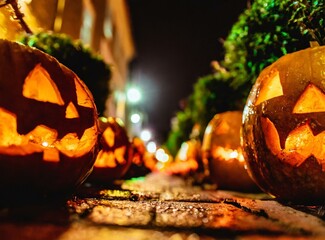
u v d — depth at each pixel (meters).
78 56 0.84
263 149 0.51
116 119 0.93
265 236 0.29
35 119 0.41
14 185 0.41
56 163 0.43
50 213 0.34
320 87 0.48
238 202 0.50
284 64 0.52
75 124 0.45
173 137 2.61
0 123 0.41
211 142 0.88
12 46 0.44
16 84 0.41
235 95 1.12
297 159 0.48
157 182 1.22
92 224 0.30
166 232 0.29
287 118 0.48
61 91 0.45
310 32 0.57
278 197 0.53
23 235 0.27
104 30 2.36
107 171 0.84
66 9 1.24
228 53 0.81
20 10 0.58
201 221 0.33
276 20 0.65
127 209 0.39
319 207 0.46
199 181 1.16
